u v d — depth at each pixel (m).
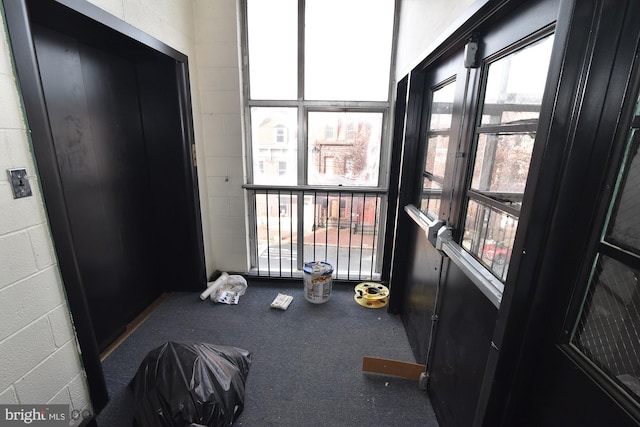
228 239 2.82
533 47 0.87
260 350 1.98
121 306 2.09
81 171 1.70
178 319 2.28
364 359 1.76
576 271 0.75
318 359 1.91
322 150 2.72
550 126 0.69
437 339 1.55
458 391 1.27
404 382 1.74
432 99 1.79
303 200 2.85
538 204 0.73
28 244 1.10
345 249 3.00
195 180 2.41
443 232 1.39
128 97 2.08
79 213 1.70
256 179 2.79
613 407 0.64
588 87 0.66
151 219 2.40
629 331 0.64
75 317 1.29
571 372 0.75
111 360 1.85
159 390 1.32
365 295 2.59
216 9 2.31
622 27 0.62
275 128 2.68
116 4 1.53
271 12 2.44
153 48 1.83
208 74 2.43
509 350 0.86
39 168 1.11
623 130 0.64
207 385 1.37
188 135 2.28
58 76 1.53
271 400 1.61
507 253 0.99
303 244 2.95
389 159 2.67
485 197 1.11
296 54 2.50
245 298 2.60
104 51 1.84
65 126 1.58
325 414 1.53
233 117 2.51
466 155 1.26
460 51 1.34
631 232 0.64
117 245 2.03
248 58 2.52
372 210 2.86
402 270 2.29
